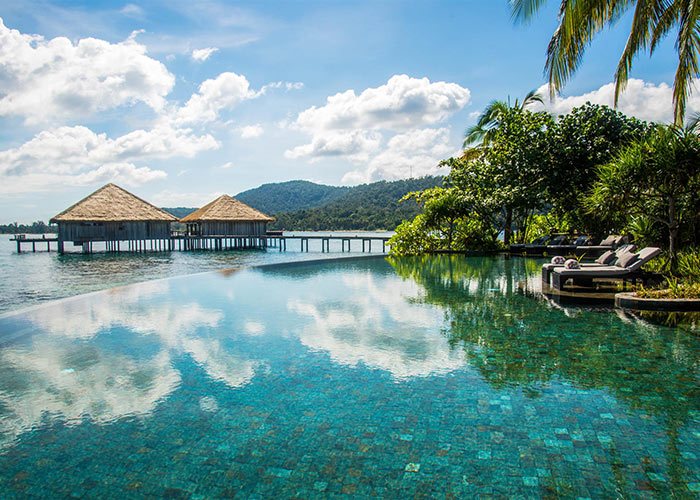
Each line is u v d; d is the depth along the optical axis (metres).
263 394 3.18
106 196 40.94
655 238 8.70
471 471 2.20
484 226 17.27
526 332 4.81
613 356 3.93
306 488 2.09
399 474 2.19
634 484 2.07
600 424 2.65
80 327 5.26
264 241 47.97
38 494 2.07
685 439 2.46
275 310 6.23
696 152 6.99
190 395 3.18
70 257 38.44
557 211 16.33
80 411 2.93
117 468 2.28
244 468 2.26
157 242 43.41
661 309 5.75
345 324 5.30
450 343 4.41
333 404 3.00
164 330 5.09
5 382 3.46
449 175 18.64
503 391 3.17
